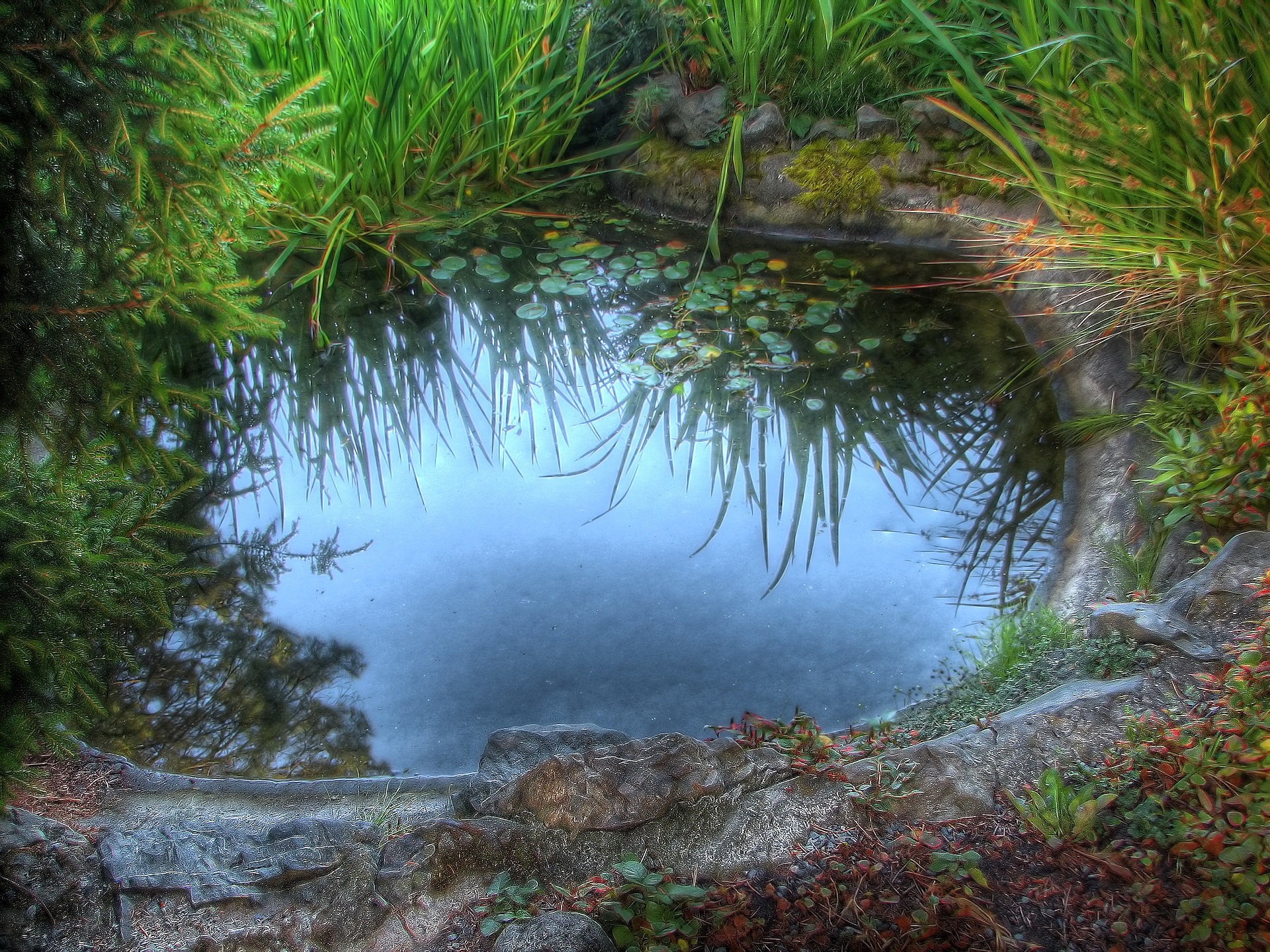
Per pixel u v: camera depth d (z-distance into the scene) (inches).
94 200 87.7
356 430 170.1
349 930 84.3
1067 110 167.8
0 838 87.4
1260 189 142.9
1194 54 143.3
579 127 240.1
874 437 161.6
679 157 223.6
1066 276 177.3
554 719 118.6
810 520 147.0
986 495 149.1
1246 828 85.8
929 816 93.4
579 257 210.1
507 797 94.1
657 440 163.9
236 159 95.5
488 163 229.1
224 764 112.5
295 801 108.0
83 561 92.6
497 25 224.7
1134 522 132.0
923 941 82.9
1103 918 84.0
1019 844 90.5
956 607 131.0
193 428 166.9
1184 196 152.6
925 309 188.9
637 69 229.3
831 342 181.6
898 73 219.1
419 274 204.8
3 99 83.9
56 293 88.6
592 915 84.8
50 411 90.9
